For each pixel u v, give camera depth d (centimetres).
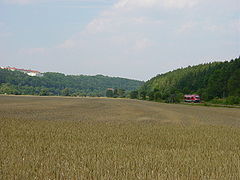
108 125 1905
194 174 727
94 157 859
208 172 738
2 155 852
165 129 1756
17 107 3719
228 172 741
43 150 966
